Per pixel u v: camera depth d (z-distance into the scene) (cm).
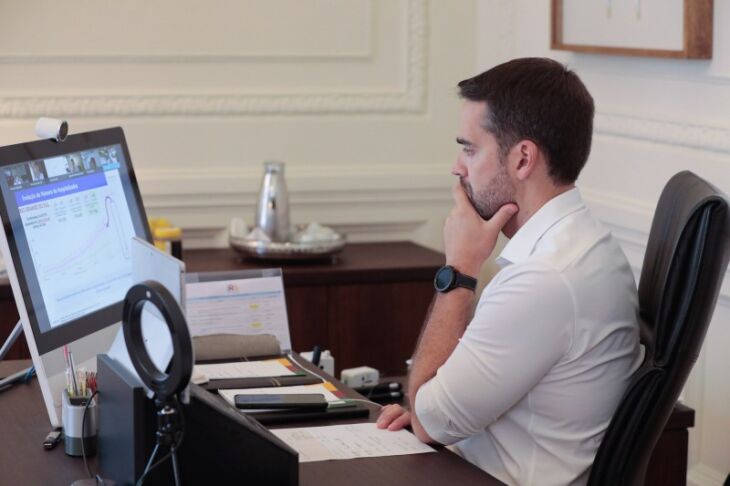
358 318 408
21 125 416
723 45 311
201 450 182
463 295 226
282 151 446
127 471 183
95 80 423
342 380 280
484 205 225
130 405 180
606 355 207
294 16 440
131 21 423
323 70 447
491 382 203
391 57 454
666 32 326
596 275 206
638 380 196
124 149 254
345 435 219
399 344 414
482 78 222
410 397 225
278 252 404
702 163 322
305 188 447
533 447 210
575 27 373
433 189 463
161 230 396
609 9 353
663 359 195
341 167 453
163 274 188
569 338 203
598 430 209
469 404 205
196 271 393
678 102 333
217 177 438
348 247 449
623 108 359
